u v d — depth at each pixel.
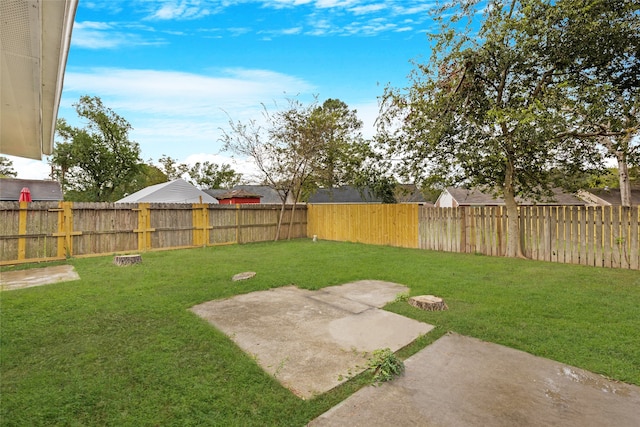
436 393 2.26
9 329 3.28
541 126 6.35
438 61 7.58
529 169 7.88
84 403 2.12
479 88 7.44
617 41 6.26
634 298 4.36
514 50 6.75
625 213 6.47
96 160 23.69
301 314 3.87
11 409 2.04
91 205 8.51
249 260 7.62
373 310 4.01
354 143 10.50
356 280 5.60
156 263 7.21
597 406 2.10
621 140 6.67
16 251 7.41
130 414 2.02
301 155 12.27
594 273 6.00
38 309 3.89
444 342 3.08
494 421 1.96
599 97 6.46
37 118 2.98
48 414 2.00
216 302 4.32
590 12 6.04
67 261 7.61
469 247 8.89
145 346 2.94
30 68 2.04
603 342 2.99
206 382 2.38
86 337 3.12
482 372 2.54
